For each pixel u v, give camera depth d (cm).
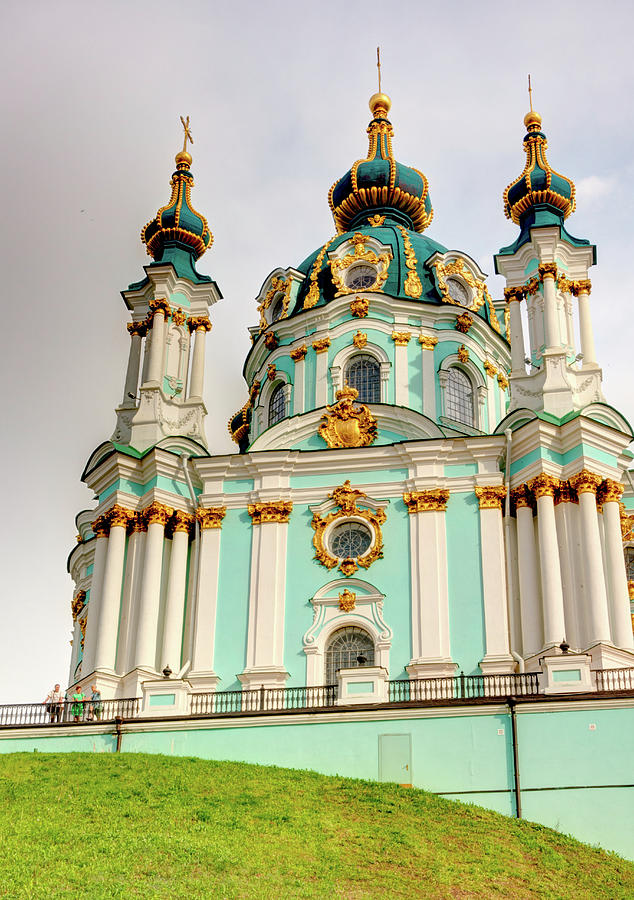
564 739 3581
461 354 5250
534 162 5309
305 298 5456
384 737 3712
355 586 4519
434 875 2869
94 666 4503
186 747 3844
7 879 2642
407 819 3206
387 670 4212
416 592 4456
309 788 3381
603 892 2948
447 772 3622
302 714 3803
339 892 2716
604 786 3503
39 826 2955
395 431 4809
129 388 5181
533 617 4328
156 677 4428
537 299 5025
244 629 4516
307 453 4753
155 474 4762
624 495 5112
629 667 3884
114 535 4694
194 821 3030
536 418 4512
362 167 6072
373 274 5462
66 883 2638
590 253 5119
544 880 2958
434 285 5419
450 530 4541
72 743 3938
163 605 4616
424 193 6106
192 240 5541
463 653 4325
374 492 4656
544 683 3794
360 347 5209
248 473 4784
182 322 5325
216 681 4425
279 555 4619
